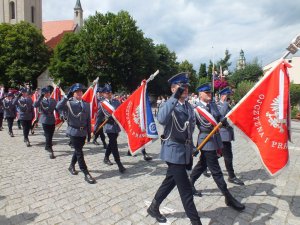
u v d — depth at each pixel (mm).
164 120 4148
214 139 5184
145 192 5797
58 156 8672
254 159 8719
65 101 6387
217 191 5910
